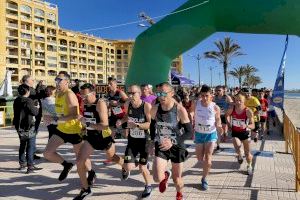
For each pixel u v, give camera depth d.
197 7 13.72
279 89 12.49
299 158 6.11
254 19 13.32
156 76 13.54
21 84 7.73
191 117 8.80
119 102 8.83
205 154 6.37
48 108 7.61
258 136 13.02
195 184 6.60
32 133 7.61
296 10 12.91
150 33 13.84
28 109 7.48
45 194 6.07
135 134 6.16
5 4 95.81
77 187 6.48
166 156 5.08
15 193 6.12
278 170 7.75
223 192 6.09
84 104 5.79
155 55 13.67
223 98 11.22
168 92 4.95
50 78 108.19
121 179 6.96
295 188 6.23
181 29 13.58
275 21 13.23
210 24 13.76
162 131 5.02
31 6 102.81
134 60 14.00
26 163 7.94
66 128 6.07
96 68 125.06
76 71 117.31
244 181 6.82
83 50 119.94
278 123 16.59
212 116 6.46
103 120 5.66
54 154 6.09
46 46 107.44
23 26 100.88
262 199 5.67
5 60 95.19
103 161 8.63
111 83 8.91
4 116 17.36
